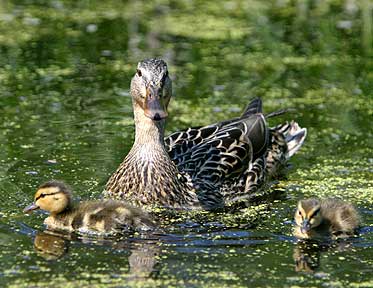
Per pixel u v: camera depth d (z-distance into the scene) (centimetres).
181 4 2338
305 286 1034
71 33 2097
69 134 1553
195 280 1043
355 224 1224
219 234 1198
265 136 1477
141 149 1334
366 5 2197
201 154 1401
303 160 1502
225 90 1792
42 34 2086
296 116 1664
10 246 1141
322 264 1099
